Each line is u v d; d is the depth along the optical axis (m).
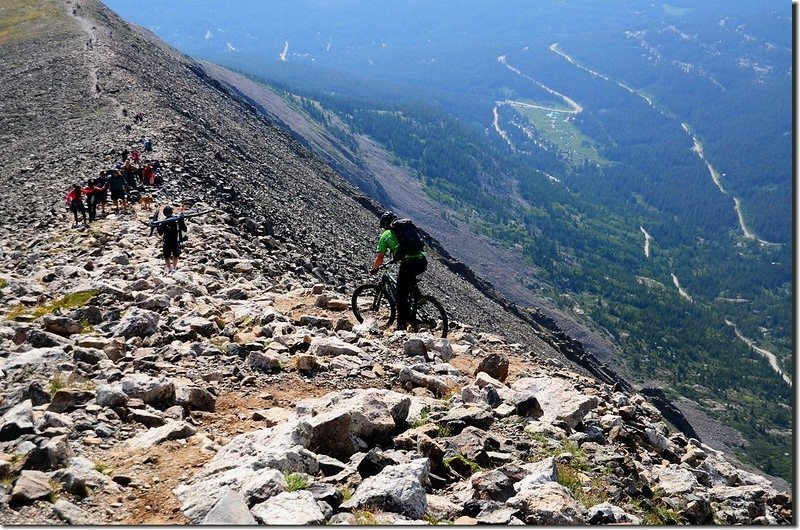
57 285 20.41
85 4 172.50
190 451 9.30
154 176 41.12
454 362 16.09
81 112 75.81
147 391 10.80
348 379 13.11
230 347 13.87
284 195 73.25
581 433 11.56
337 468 8.86
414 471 8.37
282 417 10.90
